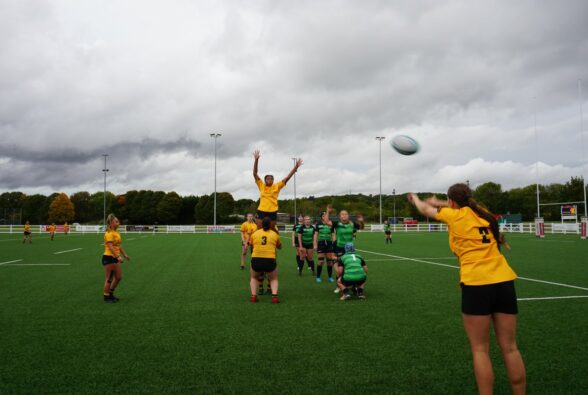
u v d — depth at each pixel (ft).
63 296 29.14
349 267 27.48
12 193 403.54
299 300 27.66
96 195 408.87
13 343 17.75
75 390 12.73
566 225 136.05
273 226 27.22
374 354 16.01
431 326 20.34
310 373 14.03
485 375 10.36
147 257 60.34
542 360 15.23
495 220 10.99
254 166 30.17
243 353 16.20
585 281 35.19
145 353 16.28
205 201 345.72
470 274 10.69
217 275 40.60
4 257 59.93
